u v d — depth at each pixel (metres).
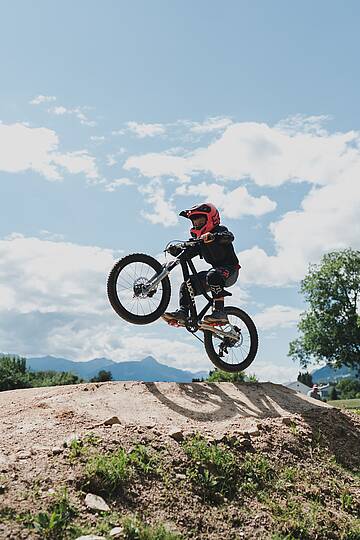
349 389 66.06
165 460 5.86
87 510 4.79
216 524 5.30
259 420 7.61
